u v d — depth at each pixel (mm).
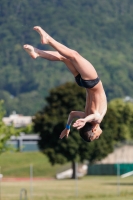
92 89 30234
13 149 97312
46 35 29359
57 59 30547
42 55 30453
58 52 29781
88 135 30812
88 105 30719
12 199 114375
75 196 118562
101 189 143750
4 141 95562
